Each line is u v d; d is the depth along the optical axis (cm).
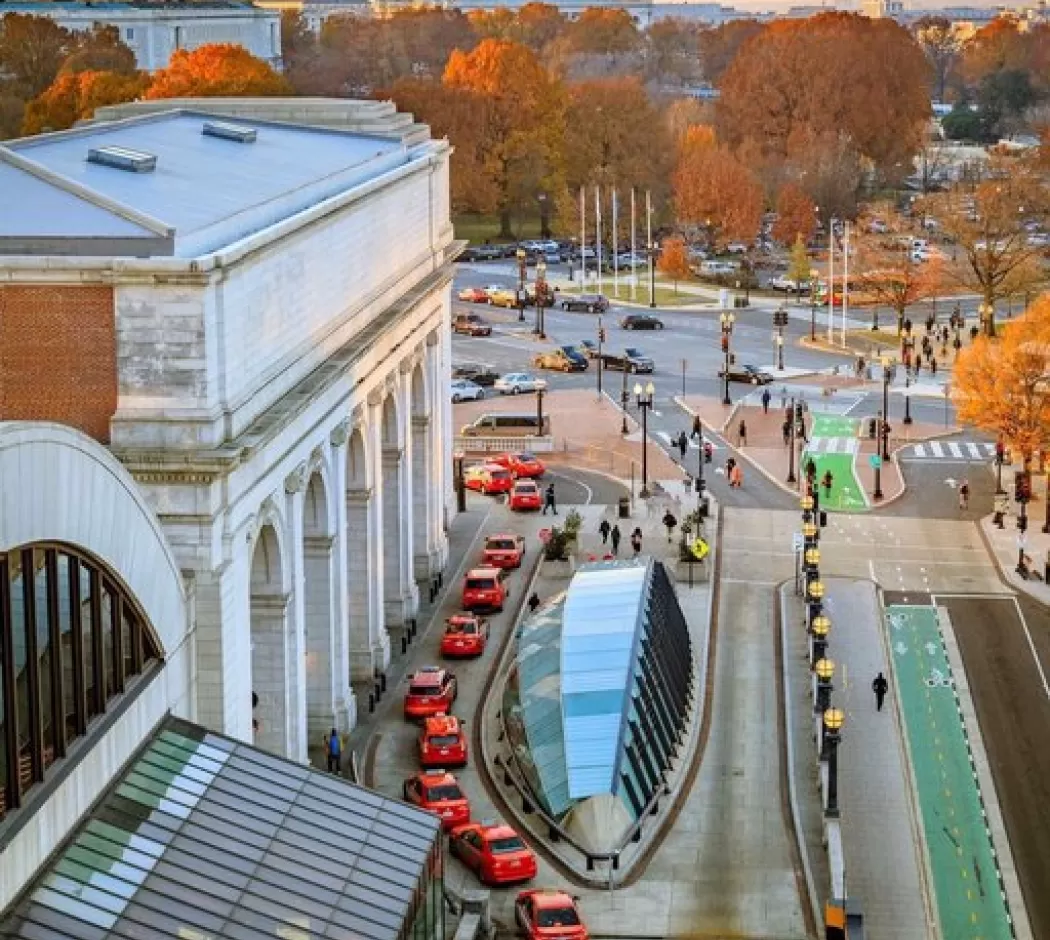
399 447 13912
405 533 14112
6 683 6900
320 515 11562
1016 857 10731
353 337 12269
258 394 9988
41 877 7144
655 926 9738
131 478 8262
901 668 13638
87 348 9238
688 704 12588
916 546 16662
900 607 14988
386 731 12238
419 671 12656
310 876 7812
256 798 8231
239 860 7756
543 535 16225
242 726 9712
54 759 7431
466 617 13925
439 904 8562
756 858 10525
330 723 11794
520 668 12294
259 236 9956
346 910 7700
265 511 10081
